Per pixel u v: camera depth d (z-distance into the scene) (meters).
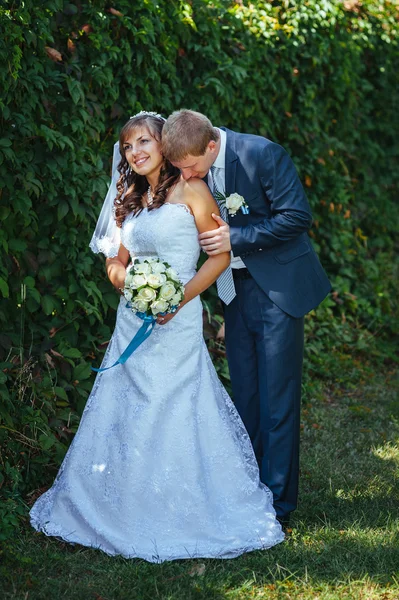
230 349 3.72
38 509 3.49
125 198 3.44
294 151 6.41
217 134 3.34
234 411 3.56
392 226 7.81
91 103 4.29
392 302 7.33
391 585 3.01
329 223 6.87
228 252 3.41
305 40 6.16
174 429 3.31
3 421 3.76
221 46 5.38
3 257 3.92
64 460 3.52
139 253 3.43
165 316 3.30
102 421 3.42
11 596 2.89
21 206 3.84
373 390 5.79
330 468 4.23
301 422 5.00
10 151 3.72
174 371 3.35
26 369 3.87
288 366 3.54
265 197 3.49
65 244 4.20
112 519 3.29
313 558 3.22
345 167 6.92
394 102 7.71
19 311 4.05
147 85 4.63
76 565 3.14
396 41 7.61
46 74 4.02
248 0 5.75
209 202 3.36
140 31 4.40
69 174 4.10
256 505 3.46
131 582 3.01
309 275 3.58
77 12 4.21
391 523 3.53
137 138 3.30
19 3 3.77
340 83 6.63
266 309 3.54
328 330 6.41
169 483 3.27
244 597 2.93
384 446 4.62
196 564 3.17
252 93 5.62
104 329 4.46
